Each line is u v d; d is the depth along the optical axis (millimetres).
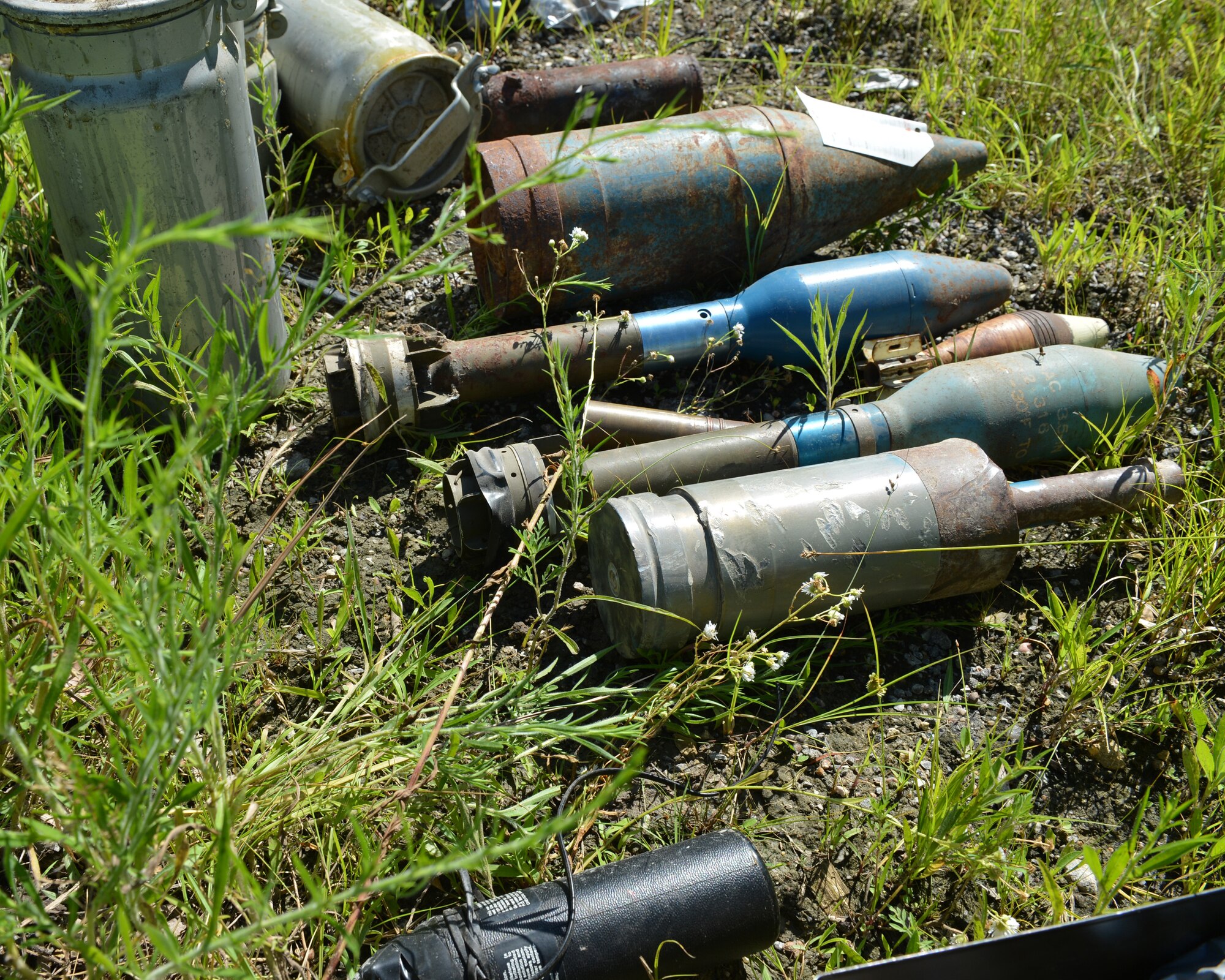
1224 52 1856
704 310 1492
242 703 1252
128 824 838
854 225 1611
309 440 1446
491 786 1183
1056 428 1413
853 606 1315
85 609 1080
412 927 1151
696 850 1151
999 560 1320
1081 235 1620
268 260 1409
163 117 1284
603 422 1410
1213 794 1260
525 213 1483
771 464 1381
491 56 1842
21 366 723
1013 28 1900
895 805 1252
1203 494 1428
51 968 1088
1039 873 1224
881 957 1185
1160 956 1123
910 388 1414
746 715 1278
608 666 1319
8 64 1588
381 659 1251
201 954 803
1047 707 1313
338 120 1597
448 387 1435
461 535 1332
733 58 1897
